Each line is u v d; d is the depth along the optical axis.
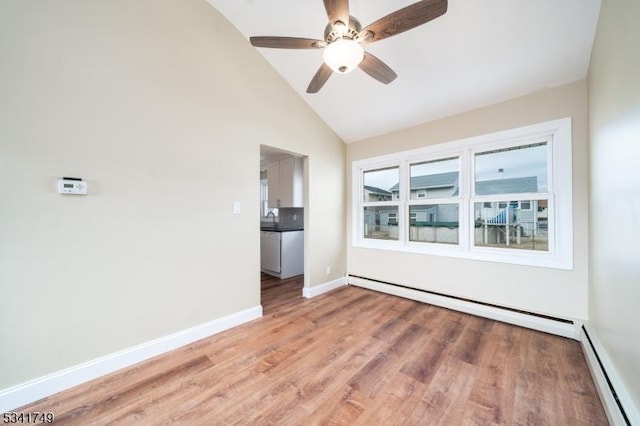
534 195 2.48
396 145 3.50
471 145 2.84
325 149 3.66
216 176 2.40
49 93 1.57
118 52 1.83
